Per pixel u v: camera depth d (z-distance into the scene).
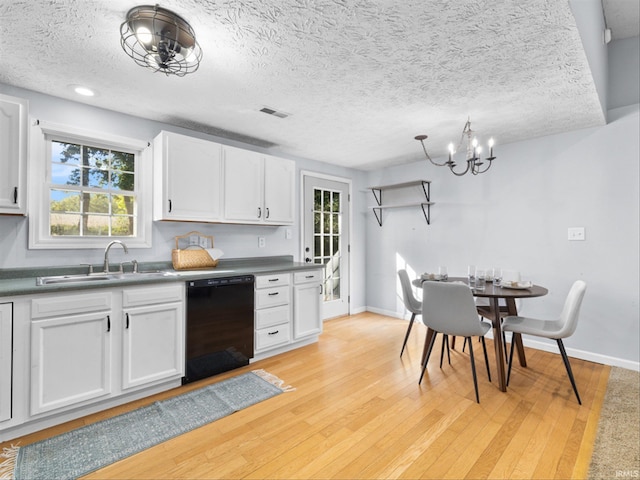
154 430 1.89
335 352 3.20
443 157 4.05
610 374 2.64
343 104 2.50
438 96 2.35
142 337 2.22
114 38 1.68
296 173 4.09
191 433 1.87
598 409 2.10
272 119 2.82
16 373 1.78
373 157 4.12
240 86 2.21
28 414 1.81
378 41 1.69
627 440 1.78
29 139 2.20
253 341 2.91
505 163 3.49
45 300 1.86
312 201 4.27
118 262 2.66
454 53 1.80
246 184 3.18
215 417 2.03
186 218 2.77
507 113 2.65
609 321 2.86
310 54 1.81
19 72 2.04
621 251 2.80
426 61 1.88
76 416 2.00
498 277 2.83
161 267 2.88
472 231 3.77
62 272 2.40
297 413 2.08
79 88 2.26
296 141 3.45
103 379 2.05
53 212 2.44
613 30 2.91
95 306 2.03
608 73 3.04
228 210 3.04
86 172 2.59
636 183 2.73
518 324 2.49
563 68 1.96
